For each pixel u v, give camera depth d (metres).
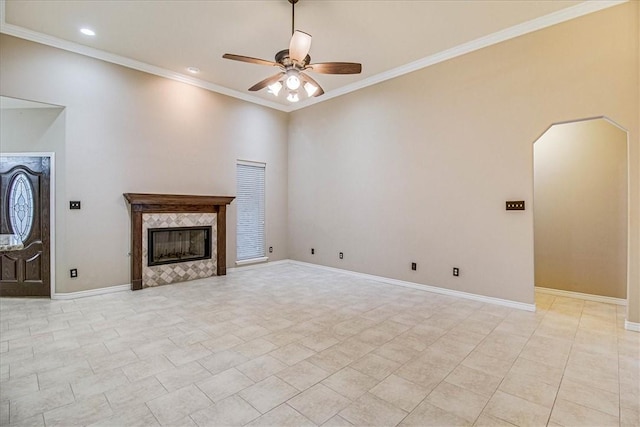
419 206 4.77
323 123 6.17
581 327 3.28
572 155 4.36
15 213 4.26
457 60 4.32
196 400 2.03
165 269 5.03
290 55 2.96
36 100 3.96
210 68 4.96
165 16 3.59
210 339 2.97
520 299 3.86
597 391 2.15
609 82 3.27
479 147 4.15
